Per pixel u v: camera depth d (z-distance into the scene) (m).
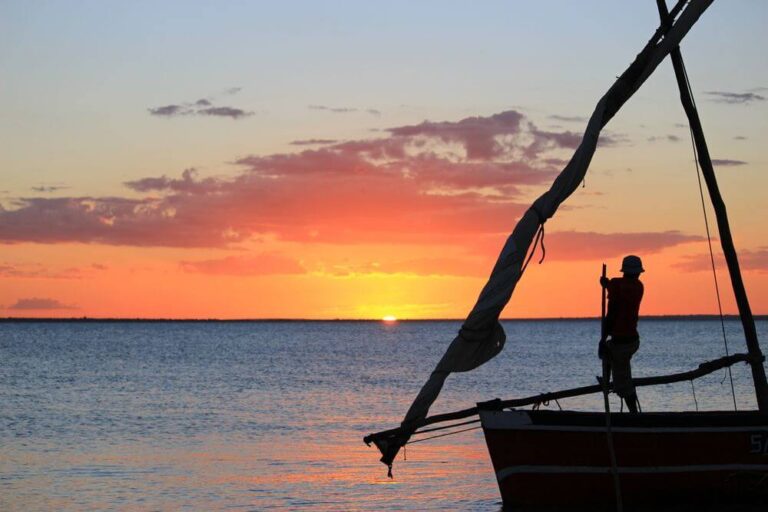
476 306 13.88
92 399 41.28
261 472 20.31
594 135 14.16
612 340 14.84
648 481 14.98
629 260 14.78
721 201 16.14
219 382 52.88
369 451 23.66
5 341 143.38
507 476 14.93
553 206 14.02
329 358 88.19
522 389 46.09
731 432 15.06
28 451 24.09
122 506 16.89
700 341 136.75
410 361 81.56
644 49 14.59
